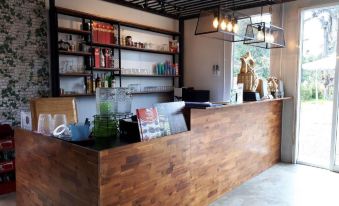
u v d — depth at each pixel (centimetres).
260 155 434
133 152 216
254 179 403
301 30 473
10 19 398
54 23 428
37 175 254
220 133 333
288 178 407
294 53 479
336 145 445
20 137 276
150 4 562
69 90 470
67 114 322
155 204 241
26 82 420
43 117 249
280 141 502
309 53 472
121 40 527
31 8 420
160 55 627
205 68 622
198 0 531
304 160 484
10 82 404
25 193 276
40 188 252
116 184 204
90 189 198
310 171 440
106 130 234
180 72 649
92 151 194
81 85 486
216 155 328
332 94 449
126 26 550
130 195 216
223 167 343
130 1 545
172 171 258
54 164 231
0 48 390
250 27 394
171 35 650
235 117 364
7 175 355
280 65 496
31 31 421
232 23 356
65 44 441
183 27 653
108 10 519
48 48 443
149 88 593
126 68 555
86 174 201
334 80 440
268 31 411
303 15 472
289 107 489
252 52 541
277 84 478
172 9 594
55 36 429
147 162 229
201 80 632
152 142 233
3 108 399
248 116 395
